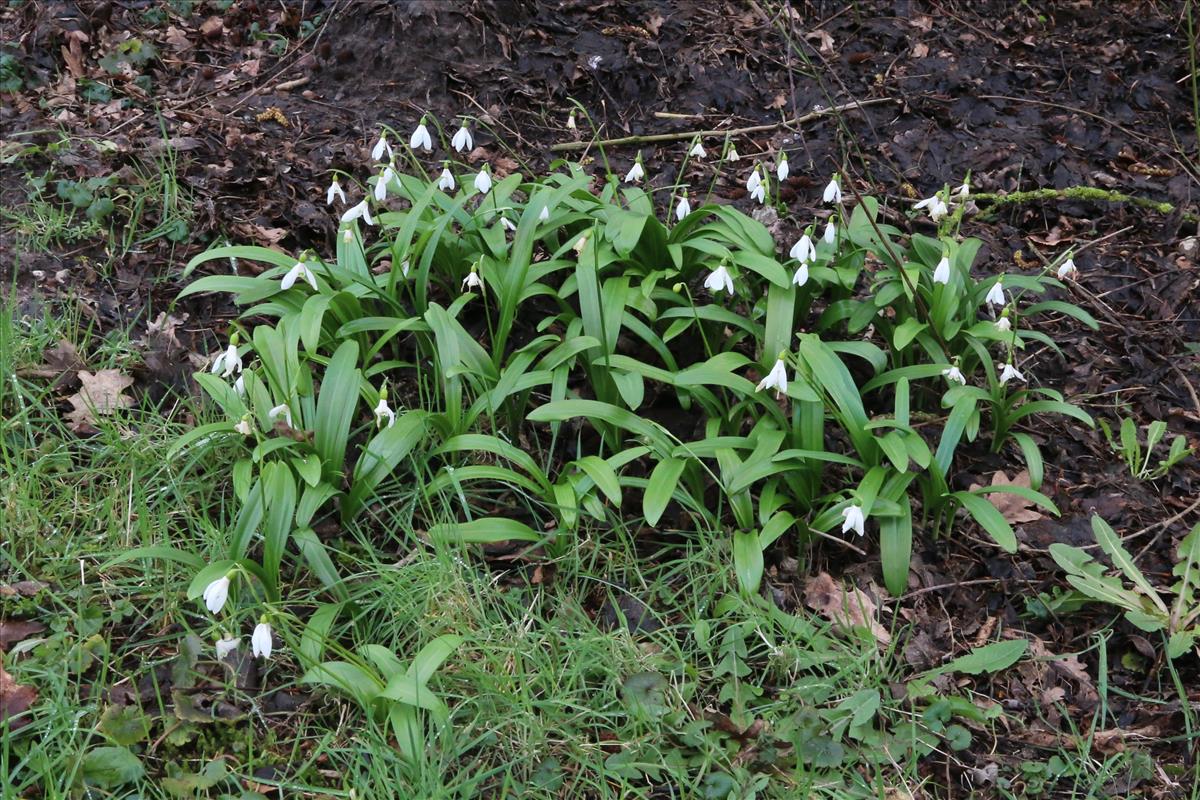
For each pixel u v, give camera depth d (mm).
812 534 3686
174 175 4883
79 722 2852
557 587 3432
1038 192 5426
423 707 2734
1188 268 5180
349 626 3246
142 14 6301
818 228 5094
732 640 3277
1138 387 4535
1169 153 6008
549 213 4145
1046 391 4023
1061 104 6266
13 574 3238
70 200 4754
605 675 3213
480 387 3836
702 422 4102
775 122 6023
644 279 4113
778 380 3461
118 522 3453
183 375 4109
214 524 3605
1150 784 3045
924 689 3209
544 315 4469
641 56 6230
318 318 3721
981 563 3740
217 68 6023
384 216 4422
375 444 3514
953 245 4137
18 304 4242
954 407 3709
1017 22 7066
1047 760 3115
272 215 4895
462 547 3377
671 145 5785
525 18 6223
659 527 3746
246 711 2988
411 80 5805
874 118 6020
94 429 3797
